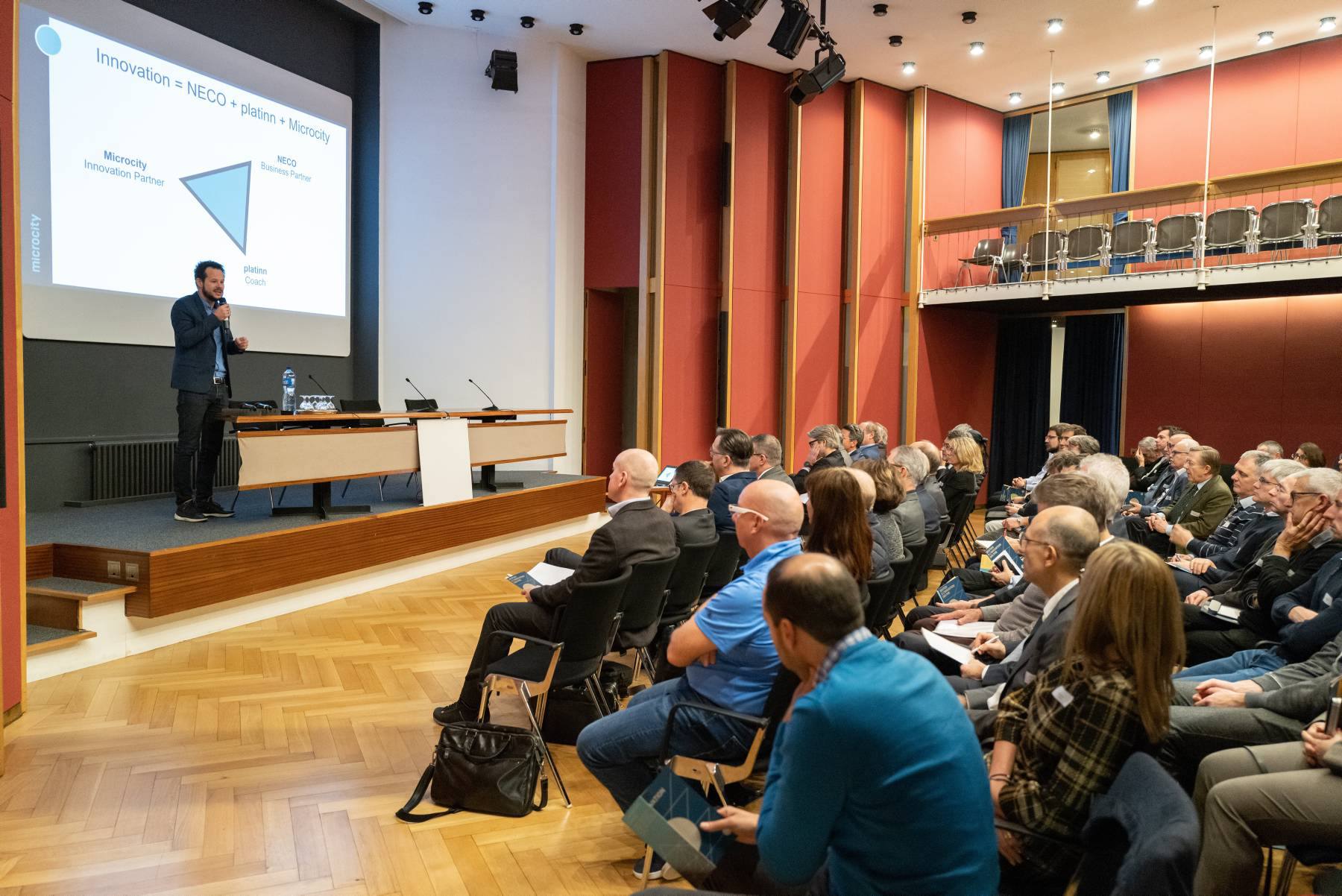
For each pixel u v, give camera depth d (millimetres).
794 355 10430
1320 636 2689
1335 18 8938
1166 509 5691
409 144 9422
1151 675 1735
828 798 1392
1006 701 2078
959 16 8922
